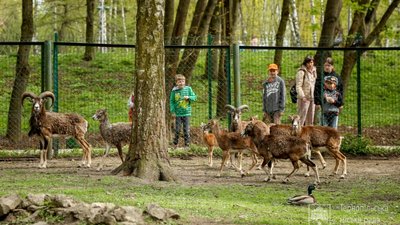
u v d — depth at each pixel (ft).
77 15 115.14
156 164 46.83
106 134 54.70
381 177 51.42
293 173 48.60
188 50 75.46
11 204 32.12
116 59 101.65
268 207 36.65
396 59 100.48
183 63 75.56
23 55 70.08
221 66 74.90
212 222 31.78
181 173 52.06
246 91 84.94
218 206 36.17
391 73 98.43
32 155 61.62
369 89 94.63
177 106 63.52
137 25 47.88
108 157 62.08
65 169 53.16
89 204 32.27
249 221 32.12
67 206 31.96
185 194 40.91
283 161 60.44
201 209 34.86
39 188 41.65
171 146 64.69
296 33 115.44
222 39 86.84
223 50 75.56
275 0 177.47
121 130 54.34
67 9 110.52
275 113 60.03
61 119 54.90
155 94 47.32
